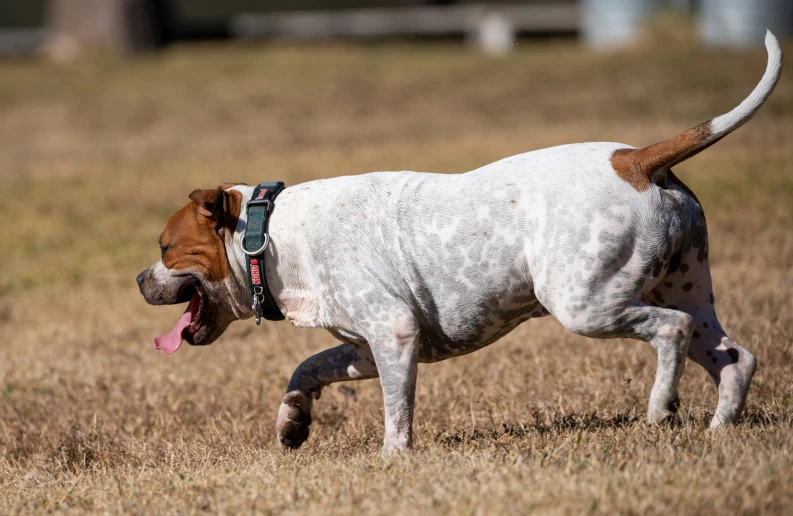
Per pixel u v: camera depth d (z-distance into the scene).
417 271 7.70
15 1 64.75
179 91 37.56
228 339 12.98
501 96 32.91
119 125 32.59
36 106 36.41
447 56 41.88
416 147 24.95
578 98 31.33
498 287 7.64
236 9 61.88
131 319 14.27
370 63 40.91
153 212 20.47
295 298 8.23
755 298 12.16
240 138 29.19
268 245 8.18
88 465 9.14
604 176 7.41
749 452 6.67
